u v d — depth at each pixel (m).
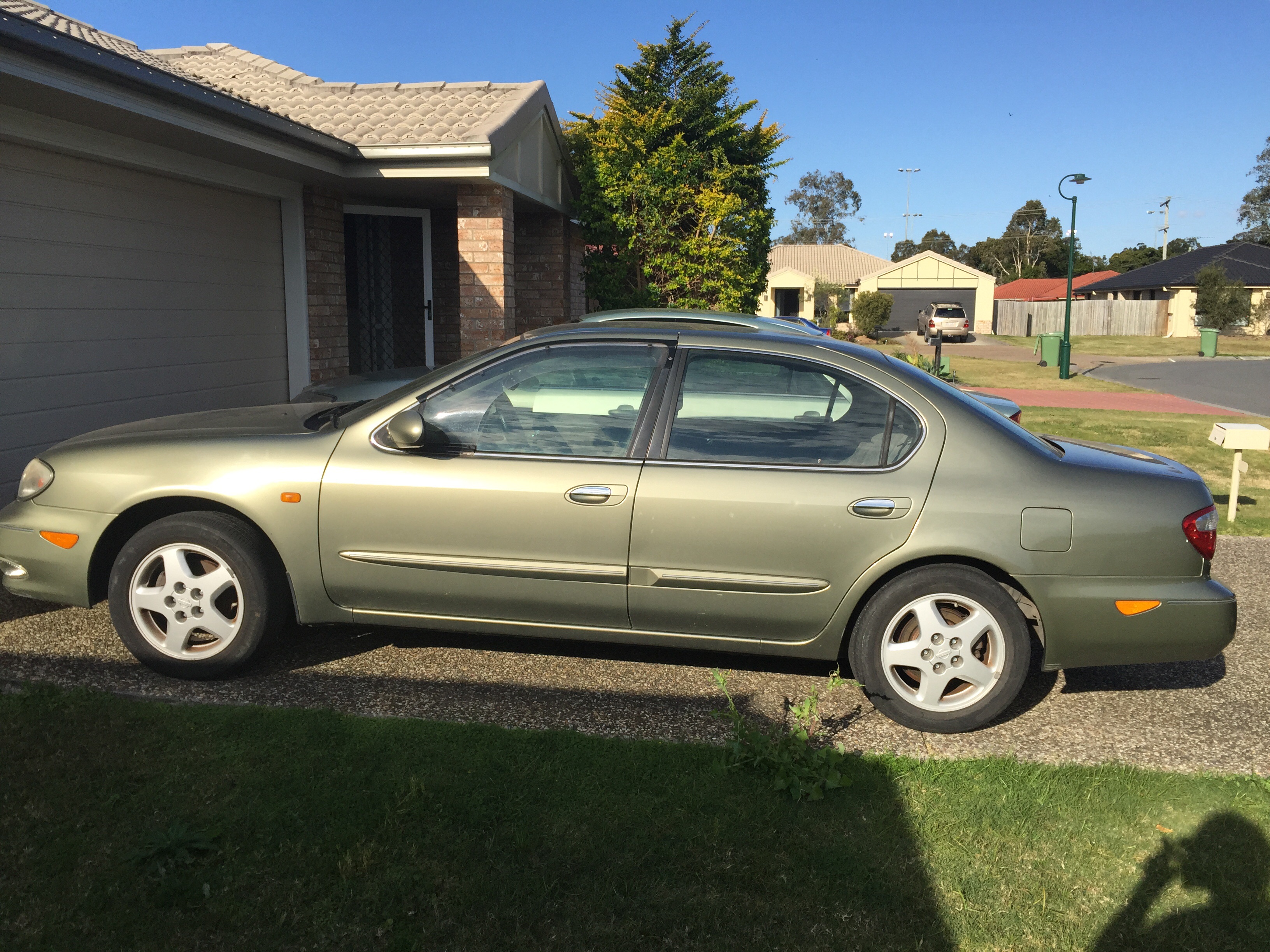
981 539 3.45
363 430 3.80
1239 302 43.22
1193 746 3.58
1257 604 5.47
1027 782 3.17
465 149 8.30
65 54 5.01
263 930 2.35
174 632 3.76
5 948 2.23
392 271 11.16
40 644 4.12
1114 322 47.06
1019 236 92.62
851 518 3.50
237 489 3.73
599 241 12.99
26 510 3.92
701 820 2.88
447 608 3.80
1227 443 7.64
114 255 6.98
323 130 8.84
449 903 2.46
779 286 43.66
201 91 6.13
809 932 2.41
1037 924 2.47
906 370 3.73
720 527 3.54
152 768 3.04
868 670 3.59
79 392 6.71
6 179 5.96
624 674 4.08
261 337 9.03
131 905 2.40
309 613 3.86
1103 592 3.46
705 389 3.68
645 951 2.32
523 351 3.79
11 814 2.75
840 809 2.97
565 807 2.91
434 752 3.22
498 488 3.65
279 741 3.25
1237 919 2.52
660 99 15.98
